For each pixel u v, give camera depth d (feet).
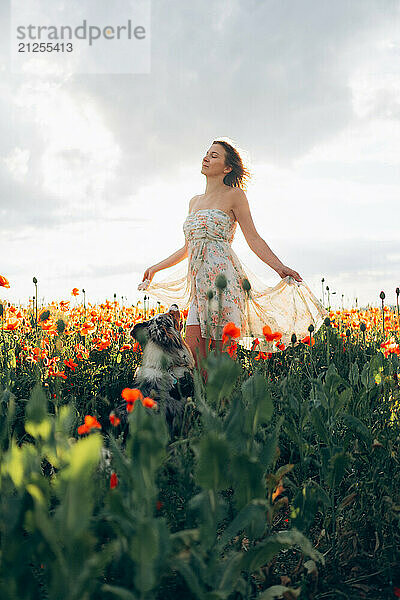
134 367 15.60
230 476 4.73
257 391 5.44
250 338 15.74
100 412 12.34
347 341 17.22
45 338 14.51
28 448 4.02
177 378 11.31
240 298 15.88
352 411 9.08
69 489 3.03
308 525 6.36
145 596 3.74
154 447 4.03
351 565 7.00
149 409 8.85
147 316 21.77
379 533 7.08
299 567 6.52
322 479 7.59
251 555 4.72
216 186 16.81
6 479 4.15
